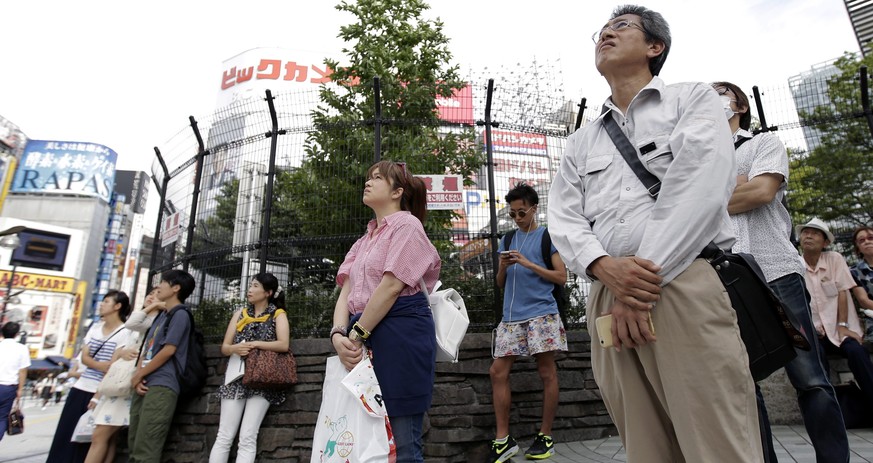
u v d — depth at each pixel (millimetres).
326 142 5105
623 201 1458
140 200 65000
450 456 3830
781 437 3629
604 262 1354
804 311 2170
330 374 1869
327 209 4922
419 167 5055
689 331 1233
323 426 1774
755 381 1373
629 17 1685
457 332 2178
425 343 1931
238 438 4008
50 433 10336
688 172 1304
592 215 1565
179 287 4414
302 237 4832
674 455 1373
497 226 4801
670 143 1397
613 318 1338
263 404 3904
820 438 2107
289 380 3928
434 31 7527
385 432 1689
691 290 1254
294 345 4215
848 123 5234
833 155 5344
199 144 5777
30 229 37000
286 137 5184
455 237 4734
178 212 5977
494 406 3639
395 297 1913
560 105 5195
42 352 36438
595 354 1576
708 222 1278
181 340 4145
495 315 4516
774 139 2283
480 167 5023
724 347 1219
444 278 4633
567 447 3814
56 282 38312
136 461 3758
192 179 5797
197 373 4242
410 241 2018
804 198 5465
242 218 5176
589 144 1670
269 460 3900
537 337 3555
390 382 1826
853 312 4012
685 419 1208
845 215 5273
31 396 27406
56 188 46875
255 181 5223
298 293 4723
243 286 4941
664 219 1295
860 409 3752
